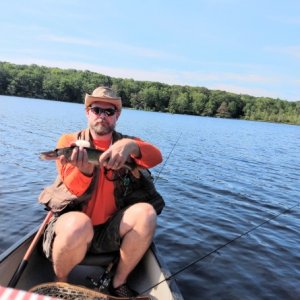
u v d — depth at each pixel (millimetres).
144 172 1777
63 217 1563
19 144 8055
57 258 1526
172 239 3168
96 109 1655
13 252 1641
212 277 2559
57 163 1623
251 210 4348
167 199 4520
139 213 1578
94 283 1721
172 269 2637
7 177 4863
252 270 2711
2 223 3205
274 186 6066
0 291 1045
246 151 11547
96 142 1714
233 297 2338
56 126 13516
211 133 18328
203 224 3635
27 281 1664
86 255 1688
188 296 2316
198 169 7035
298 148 14602
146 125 19062
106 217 1695
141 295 1663
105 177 1650
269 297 2371
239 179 6383
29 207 3666
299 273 2721
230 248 3074
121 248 1605
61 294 1469
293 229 3729
